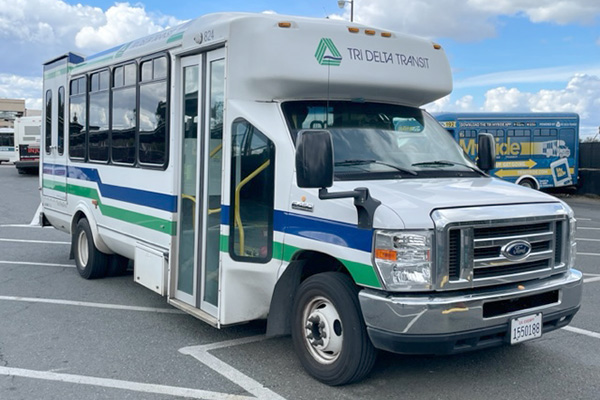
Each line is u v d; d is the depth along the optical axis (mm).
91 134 8195
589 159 24000
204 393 4633
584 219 16828
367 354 4410
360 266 4254
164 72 6344
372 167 4957
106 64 7723
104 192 7742
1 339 5898
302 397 4523
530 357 5367
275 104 5164
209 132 5668
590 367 5152
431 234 4059
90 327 6309
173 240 6172
